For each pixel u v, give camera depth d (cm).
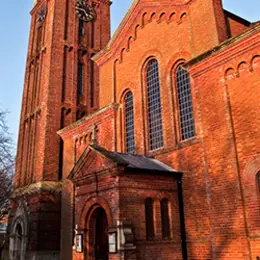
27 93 3562
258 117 1299
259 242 1211
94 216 1605
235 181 1329
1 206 4041
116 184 1404
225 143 1398
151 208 1475
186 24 1789
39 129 3075
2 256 3053
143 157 1741
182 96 1741
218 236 1352
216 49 1480
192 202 1506
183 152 1606
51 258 2547
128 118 2086
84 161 1648
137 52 2086
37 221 2589
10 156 2305
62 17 3388
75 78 3275
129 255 1306
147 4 2064
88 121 2344
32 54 3681
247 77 1369
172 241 1466
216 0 1683
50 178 2773
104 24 3772
